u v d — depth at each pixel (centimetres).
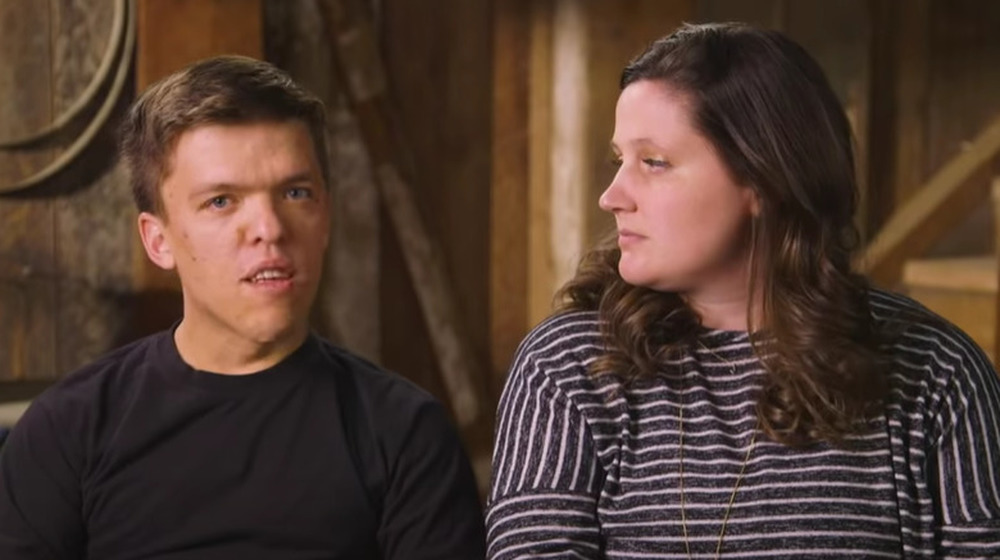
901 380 177
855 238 183
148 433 181
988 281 457
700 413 175
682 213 174
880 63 531
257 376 182
